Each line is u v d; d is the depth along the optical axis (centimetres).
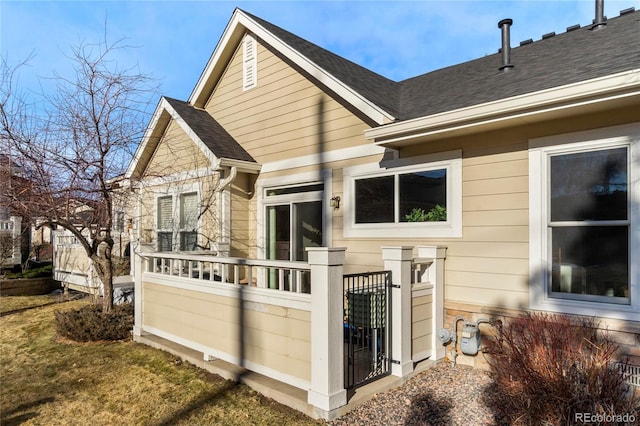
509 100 396
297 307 388
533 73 489
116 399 409
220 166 700
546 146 423
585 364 283
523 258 438
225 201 738
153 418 366
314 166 655
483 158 471
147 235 906
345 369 432
